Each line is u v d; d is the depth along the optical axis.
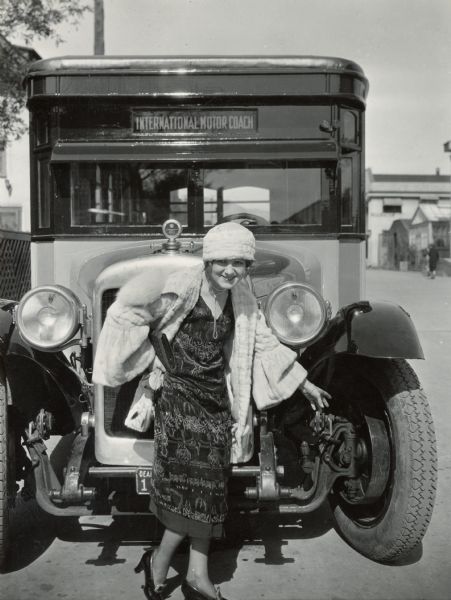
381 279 32.19
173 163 4.29
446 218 48.53
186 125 4.29
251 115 4.29
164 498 2.97
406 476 3.43
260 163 4.32
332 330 3.48
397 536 3.47
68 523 4.16
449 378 8.52
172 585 3.37
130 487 3.75
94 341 3.35
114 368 2.89
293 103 4.30
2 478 3.38
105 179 4.31
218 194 4.34
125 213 4.33
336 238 4.39
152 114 4.27
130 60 4.25
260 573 3.53
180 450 2.94
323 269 4.41
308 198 4.37
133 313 2.88
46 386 3.57
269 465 3.28
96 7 15.80
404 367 3.59
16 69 14.48
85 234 4.33
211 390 2.96
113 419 3.35
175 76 4.25
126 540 3.93
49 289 3.29
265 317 3.30
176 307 2.91
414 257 48.84
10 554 3.57
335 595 3.30
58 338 3.29
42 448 3.51
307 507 3.48
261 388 3.14
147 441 3.32
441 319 14.66
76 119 4.28
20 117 15.88
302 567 3.60
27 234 12.88
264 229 4.38
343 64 4.30
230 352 3.11
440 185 63.00
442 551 3.80
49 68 4.26
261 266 3.87
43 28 13.88
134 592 3.32
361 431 3.64
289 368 3.16
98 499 3.64
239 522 4.18
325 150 4.25
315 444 3.57
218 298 2.97
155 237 4.33
